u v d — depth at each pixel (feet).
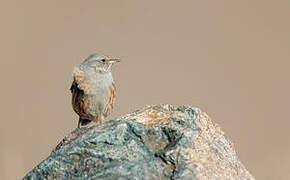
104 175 29.86
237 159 33.60
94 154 31.01
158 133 32.07
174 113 34.12
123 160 30.45
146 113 34.68
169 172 29.81
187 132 31.73
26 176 31.40
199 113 34.32
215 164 30.71
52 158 31.42
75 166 30.96
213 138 33.04
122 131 31.96
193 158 30.25
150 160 30.40
